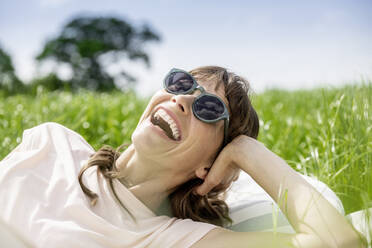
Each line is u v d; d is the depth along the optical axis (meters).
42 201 1.54
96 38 44.34
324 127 2.60
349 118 2.38
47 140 1.86
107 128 3.76
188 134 1.65
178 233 1.51
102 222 1.49
